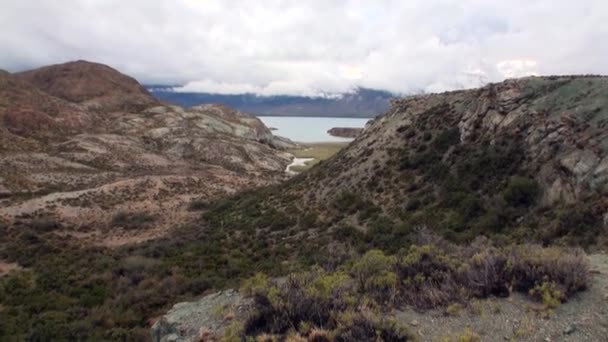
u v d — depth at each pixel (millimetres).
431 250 10820
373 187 35281
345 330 7215
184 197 58031
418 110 44688
